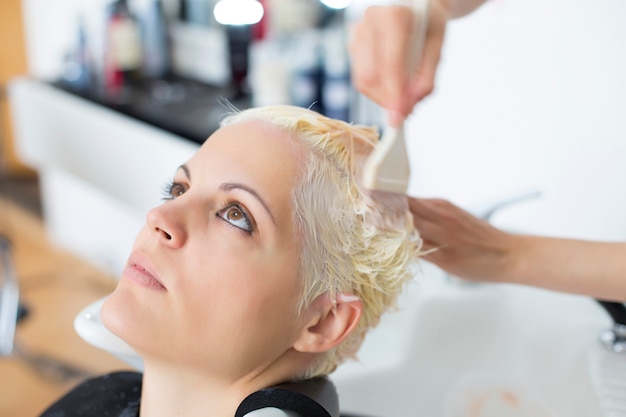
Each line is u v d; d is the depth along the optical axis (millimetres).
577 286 922
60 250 3029
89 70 2291
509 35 1289
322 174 772
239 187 754
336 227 774
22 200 3514
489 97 1351
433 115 1456
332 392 822
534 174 1315
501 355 1132
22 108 2490
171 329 750
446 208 901
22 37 3320
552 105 1257
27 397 2154
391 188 725
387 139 712
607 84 1174
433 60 752
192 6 2205
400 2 752
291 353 798
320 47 1743
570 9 1191
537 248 920
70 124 2244
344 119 1708
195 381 792
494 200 1135
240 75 2021
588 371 997
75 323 851
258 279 745
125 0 2240
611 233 1227
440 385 1113
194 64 2270
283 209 753
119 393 926
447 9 771
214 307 745
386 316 1162
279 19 1895
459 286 1147
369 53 716
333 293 780
